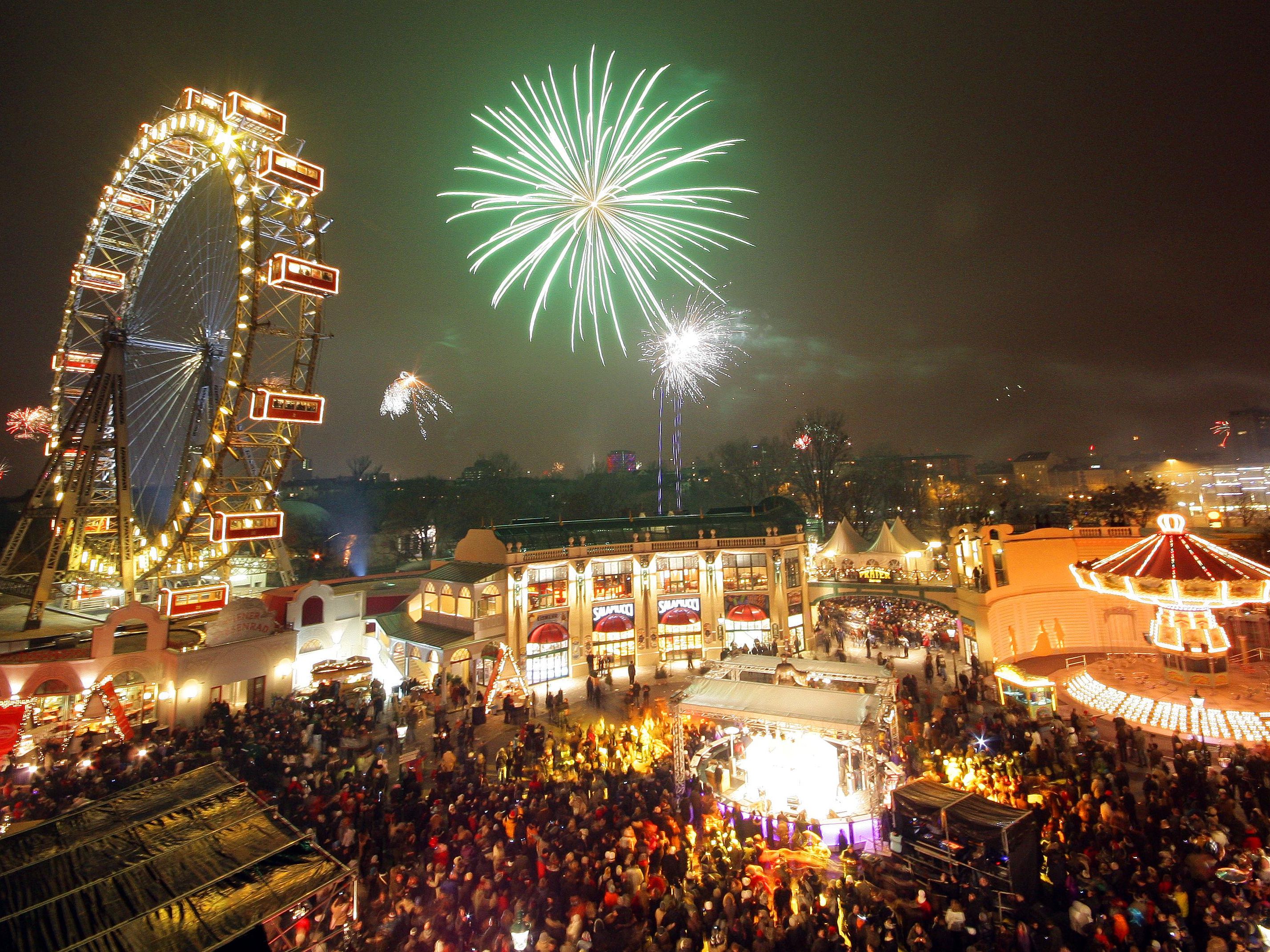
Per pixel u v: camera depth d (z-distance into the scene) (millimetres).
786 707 23156
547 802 20766
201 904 12023
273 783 22453
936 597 45562
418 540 98188
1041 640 42281
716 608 45562
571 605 42531
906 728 28062
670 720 28844
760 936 13992
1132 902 14453
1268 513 85312
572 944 13852
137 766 22969
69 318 45594
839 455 88750
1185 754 22766
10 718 25531
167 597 32656
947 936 13805
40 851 13375
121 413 42344
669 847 17781
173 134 41500
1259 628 34938
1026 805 19984
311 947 12891
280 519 37969
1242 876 15312
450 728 31719
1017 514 76250
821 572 61031
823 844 20156
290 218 39781
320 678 33844
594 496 104188
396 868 17078
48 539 41906
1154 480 65750
